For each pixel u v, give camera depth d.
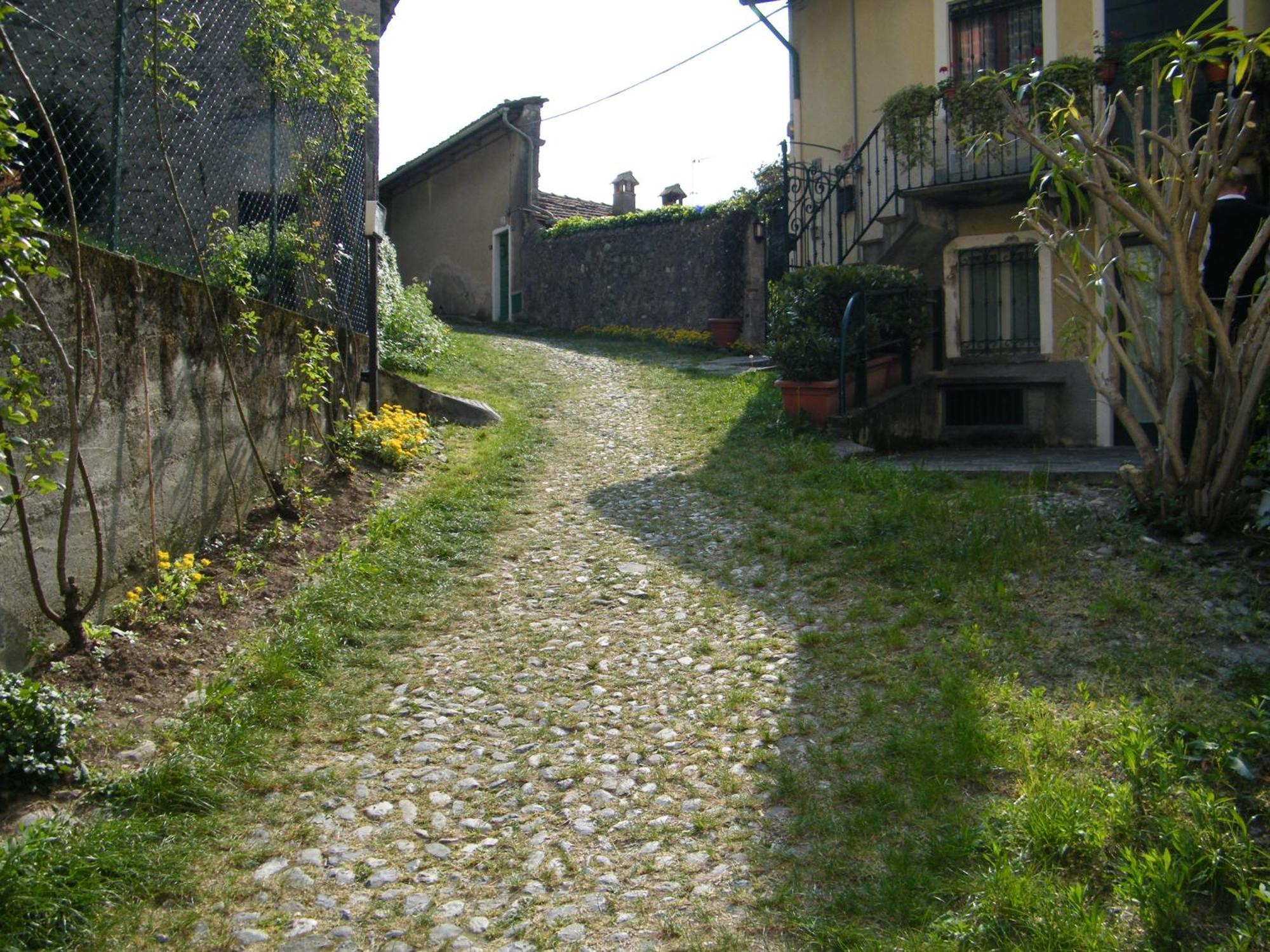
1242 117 5.54
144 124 7.32
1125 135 9.62
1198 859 3.12
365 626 5.69
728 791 3.98
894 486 7.44
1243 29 9.34
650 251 18.12
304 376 7.84
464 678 5.12
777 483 8.12
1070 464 8.41
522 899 3.40
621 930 3.21
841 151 12.42
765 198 15.44
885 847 3.48
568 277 19.84
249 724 4.46
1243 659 4.43
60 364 4.57
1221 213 8.35
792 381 9.65
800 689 4.74
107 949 3.08
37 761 3.83
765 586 6.09
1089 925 2.89
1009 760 3.83
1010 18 10.97
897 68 11.77
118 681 4.65
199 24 6.70
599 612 5.94
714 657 5.22
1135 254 10.02
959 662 4.71
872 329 9.91
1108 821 3.35
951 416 11.34
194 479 6.18
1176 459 5.83
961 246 11.08
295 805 3.96
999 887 3.09
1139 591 5.15
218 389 6.50
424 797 4.05
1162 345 5.89
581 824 3.83
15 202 3.95
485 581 6.46
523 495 8.31
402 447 8.78
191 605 5.54
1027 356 10.72
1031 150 10.05
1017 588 5.45
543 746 4.44
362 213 9.61
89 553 5.04
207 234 7.11
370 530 7.04
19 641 4.52
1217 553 5.49
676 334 16.95
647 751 4.34
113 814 3.75
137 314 5.53
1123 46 9.88
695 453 9.41
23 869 3.20
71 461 4.47
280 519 6.88
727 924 3.20
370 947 3.16
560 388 12.55
